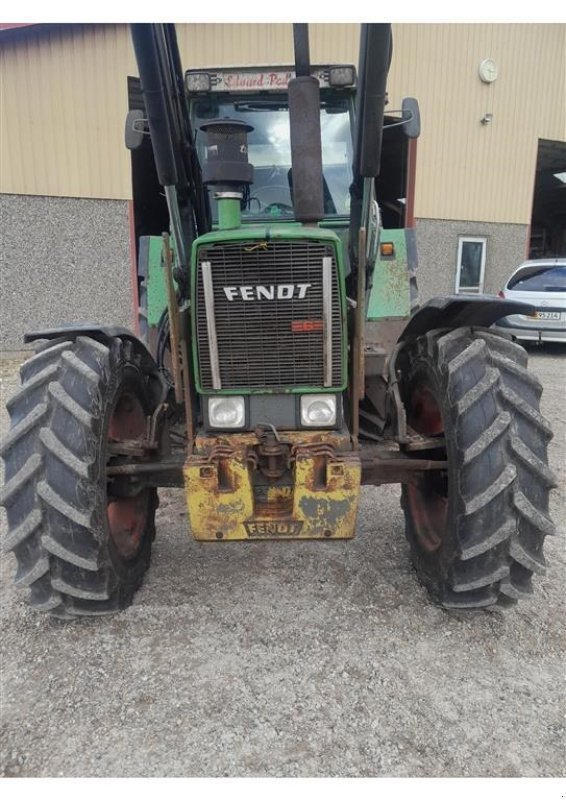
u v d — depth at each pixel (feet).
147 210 35.65
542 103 41.01
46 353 8.85
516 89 39.68
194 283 8.13
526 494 8.09
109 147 30.68
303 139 8.26
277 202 12.77
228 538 8.41
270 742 6.95
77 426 8.21
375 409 11.87
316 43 32.35
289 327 8.25
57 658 8.36
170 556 11.27
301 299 8.09
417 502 10.54
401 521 12.71
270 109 13.02
